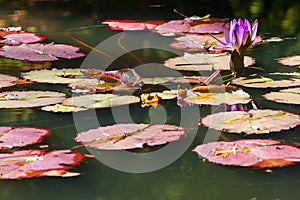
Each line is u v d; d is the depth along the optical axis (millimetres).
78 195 2516
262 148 2678
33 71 3314
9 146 2715
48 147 2719
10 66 3420
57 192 2527
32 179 2578
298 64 3426
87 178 2586
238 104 3016
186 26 4066
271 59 3512
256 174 2604
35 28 4023
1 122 2881
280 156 2637
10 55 3477
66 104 3004
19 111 2982
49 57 3496
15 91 3104
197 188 2545
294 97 3051
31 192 2525
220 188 2543
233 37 3184
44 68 3377
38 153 2664
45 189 2539
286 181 2566
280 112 2922
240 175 2602
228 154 2652
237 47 3193
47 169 2596
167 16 4402
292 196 2506
